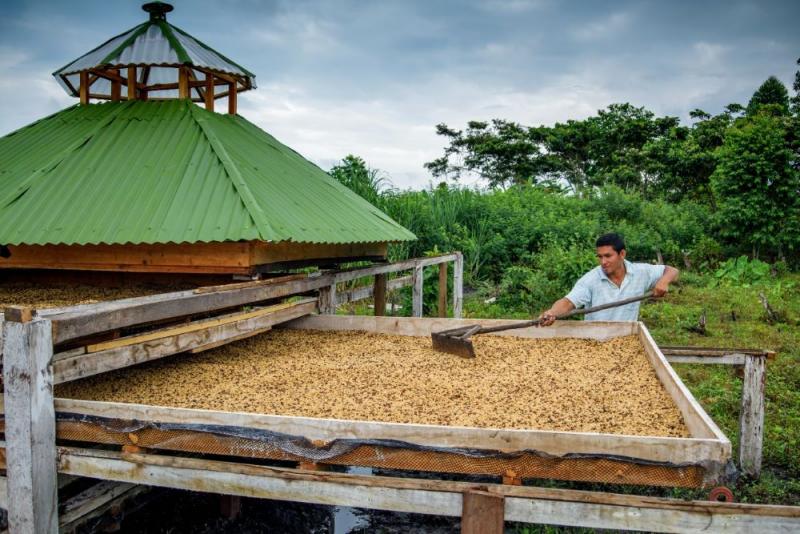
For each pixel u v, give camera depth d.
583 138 34.06
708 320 10.43
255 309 4.65
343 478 2.58
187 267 4.69
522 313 11.16
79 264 4.92
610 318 5.14
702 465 2.39
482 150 35.38
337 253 5.90
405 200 13.67
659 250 17.30
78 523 3.20
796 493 4.72
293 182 5.79
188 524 4.19
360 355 4.55
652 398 3.49
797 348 8.39
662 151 26.81
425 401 3.42
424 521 4.41
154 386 3.68
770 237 16.73
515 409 3.29
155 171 5.13
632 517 2.37
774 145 16.80
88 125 5.86
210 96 6.44
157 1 6.30
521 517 2.45
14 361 2.60
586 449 2.47
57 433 2.88
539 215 15.63
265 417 2.70
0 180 5.35
